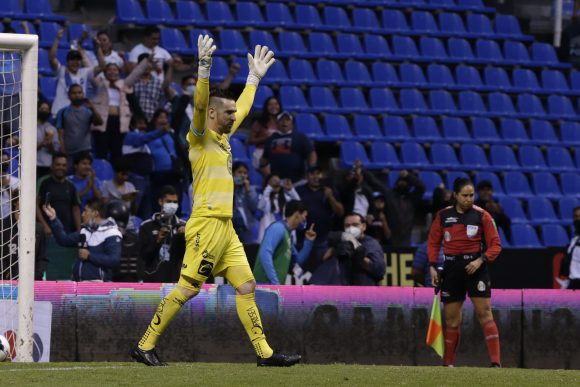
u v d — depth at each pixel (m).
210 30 63.28
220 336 33.12
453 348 31.34
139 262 35.44
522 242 56.44
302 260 37.56
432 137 62.78
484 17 72.25
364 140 59.88
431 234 31.53
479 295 30.70
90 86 50.47
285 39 64.81
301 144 49.56
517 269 41.91
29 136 29.16
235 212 41.56
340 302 34.44
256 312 23.19
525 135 65.75
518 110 67.62
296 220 34.66
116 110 50.41
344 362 34.31
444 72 67.31
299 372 21.73
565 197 61.34
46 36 57.94
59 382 19.58
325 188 45.25
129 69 52.97
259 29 64.88
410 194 47.97
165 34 61.06
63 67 50.97
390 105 63.78
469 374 22.66
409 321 35.16
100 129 50.09
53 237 38.00
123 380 19.92
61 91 50.72
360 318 34.59
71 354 31.67
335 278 37.00
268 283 34.22
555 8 73.06
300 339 33.88
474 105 66.25
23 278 28.80
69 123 46.91
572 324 36.38
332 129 60.47
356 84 63.50
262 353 23.17
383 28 68.75
